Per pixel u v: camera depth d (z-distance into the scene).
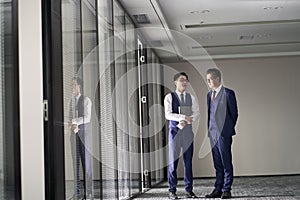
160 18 7.16
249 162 10.49
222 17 7.55
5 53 2.67
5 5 2.69
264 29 8.43
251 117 10.52
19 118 2.80
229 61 10.52
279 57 10.48
